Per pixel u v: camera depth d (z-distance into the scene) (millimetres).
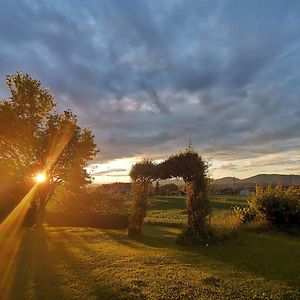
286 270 10523
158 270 10500
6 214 28875
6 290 8859
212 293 8242
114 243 16766
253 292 8328
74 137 29047
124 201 37250
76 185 30984
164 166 17188
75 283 9242
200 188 16594
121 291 8406
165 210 45188
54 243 16844
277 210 18672
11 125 26969
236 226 18172
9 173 28422
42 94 28141
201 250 14180
